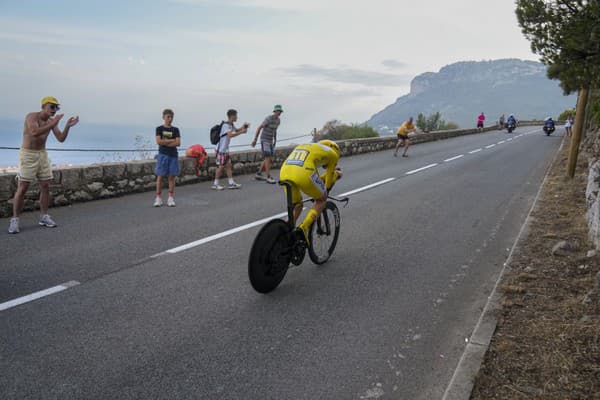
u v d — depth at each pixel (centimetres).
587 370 290
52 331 354
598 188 628
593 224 552
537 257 522
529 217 723
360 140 1952
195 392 285
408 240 637
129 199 893
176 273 488
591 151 1393
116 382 292
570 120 3097
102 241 596
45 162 644
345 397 286
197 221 715
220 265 516
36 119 626
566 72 601
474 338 341
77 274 476
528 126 6172
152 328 365
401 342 356
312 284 471
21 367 304
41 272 478
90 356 321
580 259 494
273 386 294
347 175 1273
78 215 743
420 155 1906
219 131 1008
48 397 274
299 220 749
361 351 341
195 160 1109
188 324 374
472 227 713
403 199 927
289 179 447
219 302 419
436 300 438
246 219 734
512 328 355
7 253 537
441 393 293
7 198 725
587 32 568
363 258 557
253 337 357
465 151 2114
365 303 428
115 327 365
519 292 424
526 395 271
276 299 431
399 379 307
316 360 327
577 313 369
